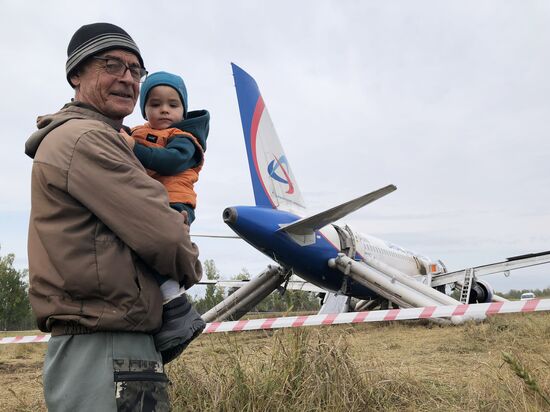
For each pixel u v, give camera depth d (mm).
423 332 12523
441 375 6035
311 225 13633
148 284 2148
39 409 5082
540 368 5121
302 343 4902
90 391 2020
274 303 16484
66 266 2033
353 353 5688
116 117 2494
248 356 5246
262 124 15688
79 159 2078
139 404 2059
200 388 4574
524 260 19531
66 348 2086
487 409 4352
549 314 13133
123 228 2051
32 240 2166
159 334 2219
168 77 3230
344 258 15336
